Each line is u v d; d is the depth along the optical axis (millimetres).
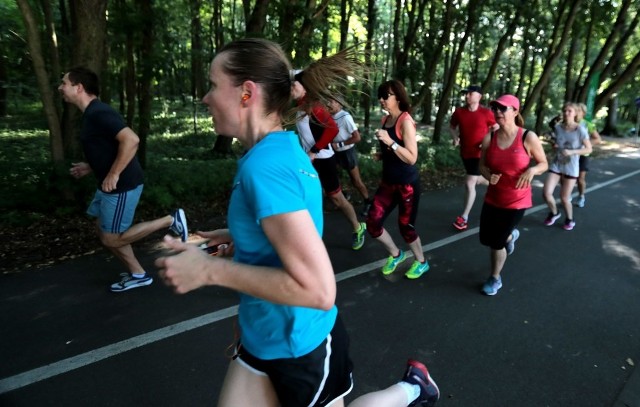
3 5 11602
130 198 3396
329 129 4117
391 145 3689
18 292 3602
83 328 3133
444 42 12125
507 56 28125
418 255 4148
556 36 13617
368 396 1883
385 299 3746
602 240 5500
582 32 16266
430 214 6469
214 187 6793
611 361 2973
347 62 1724
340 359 1495
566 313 3611
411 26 12609
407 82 14586
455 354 2994
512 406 2518
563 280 4254
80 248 4520
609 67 15430
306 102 1734
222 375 2701
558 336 3262
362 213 6168
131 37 6914
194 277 1182
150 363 2779
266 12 8531
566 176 5766
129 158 3246
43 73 5348
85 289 3684
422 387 2027
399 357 2941
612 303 3811
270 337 1364
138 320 3256
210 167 7539
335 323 1511
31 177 5629
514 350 3064
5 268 4023
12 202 5223
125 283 3670
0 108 16875
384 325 3334
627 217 6617
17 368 2695
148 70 7133
